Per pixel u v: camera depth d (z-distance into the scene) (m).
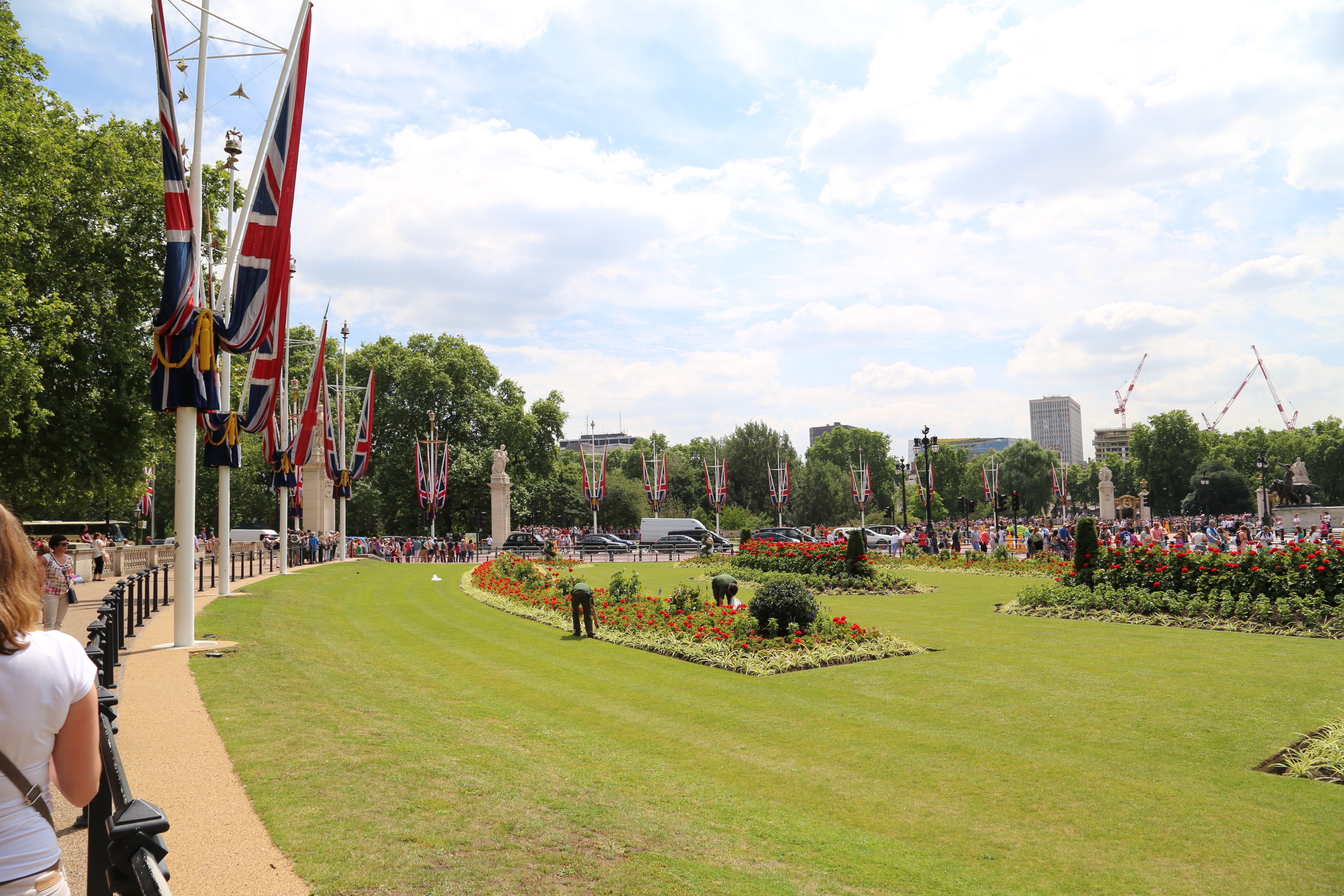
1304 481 73.19
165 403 13.71
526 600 23.17
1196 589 19.33
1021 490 123.88
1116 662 13.75
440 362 79.38
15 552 2.70
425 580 32.50
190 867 5.20
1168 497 112.50
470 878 5.24
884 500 131.00
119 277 29.95
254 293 14.92
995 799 7.73
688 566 40.09
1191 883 5.98
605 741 9.66
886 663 14.27
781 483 82.94
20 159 24.17
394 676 12.83
